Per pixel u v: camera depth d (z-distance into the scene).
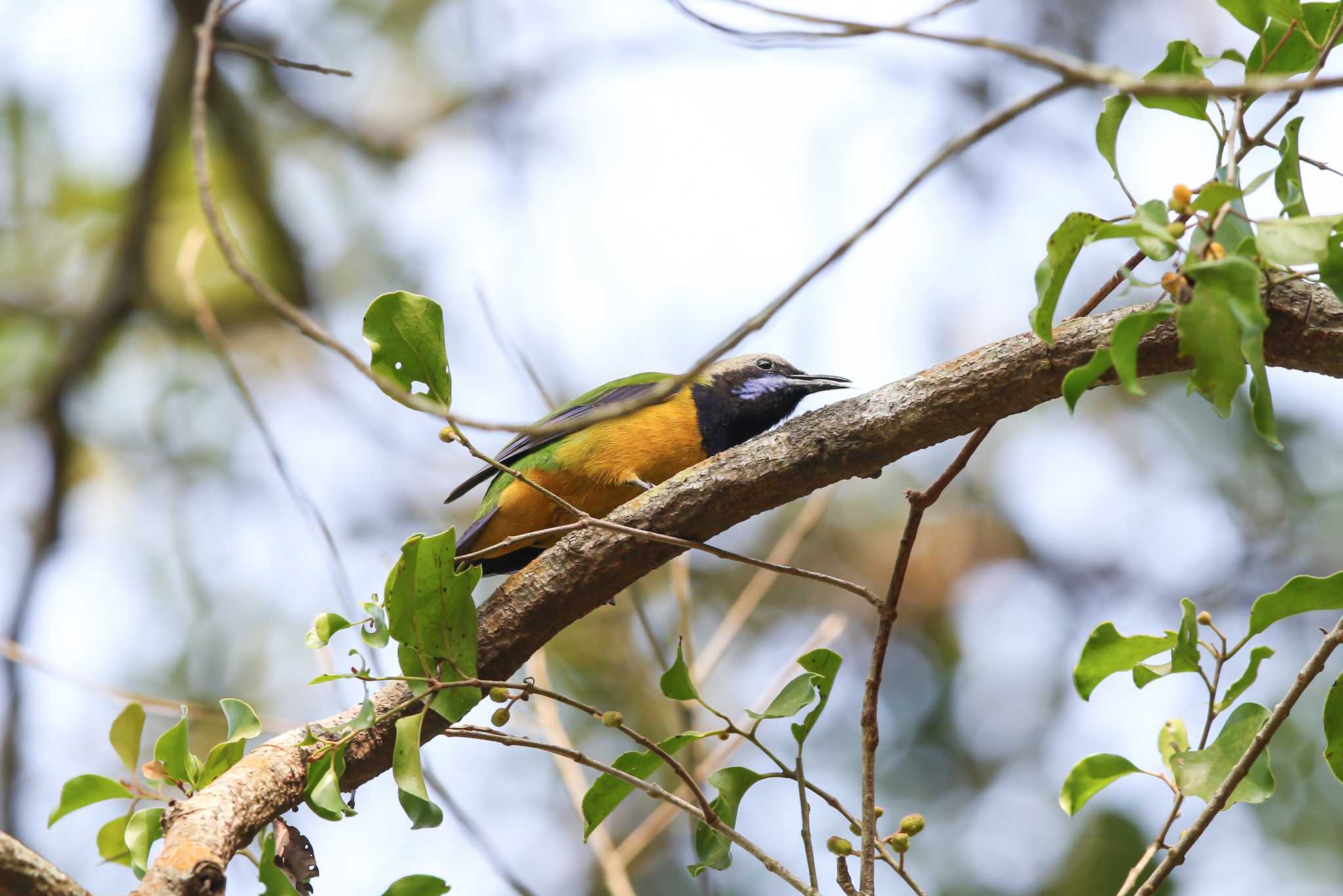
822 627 9.57
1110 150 5.66
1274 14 5.90
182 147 15.10
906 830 5.86
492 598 7.62
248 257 15.22
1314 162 5.66
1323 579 5.67
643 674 13.98
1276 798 12.04
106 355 15.16
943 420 6.97
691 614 14.21
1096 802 12.48
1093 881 12.04
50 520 14.08
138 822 6.21
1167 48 5.89
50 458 14.33
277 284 15.33
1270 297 6.36
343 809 6.16
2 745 12.21
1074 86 4.34
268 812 6.22
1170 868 5.52
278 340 15.21
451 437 6.47
